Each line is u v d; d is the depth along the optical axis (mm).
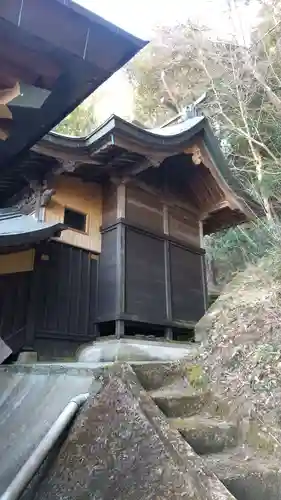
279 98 9812
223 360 3801
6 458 2660
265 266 6285
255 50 10422
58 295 5113
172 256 6258
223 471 2248
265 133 9727
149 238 5910
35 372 3748
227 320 4633
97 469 2221
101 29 1447
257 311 4398
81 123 16016
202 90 12797
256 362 3475
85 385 2885
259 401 3012
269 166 8984
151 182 6203
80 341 5215
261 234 10031
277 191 8375
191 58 12773
